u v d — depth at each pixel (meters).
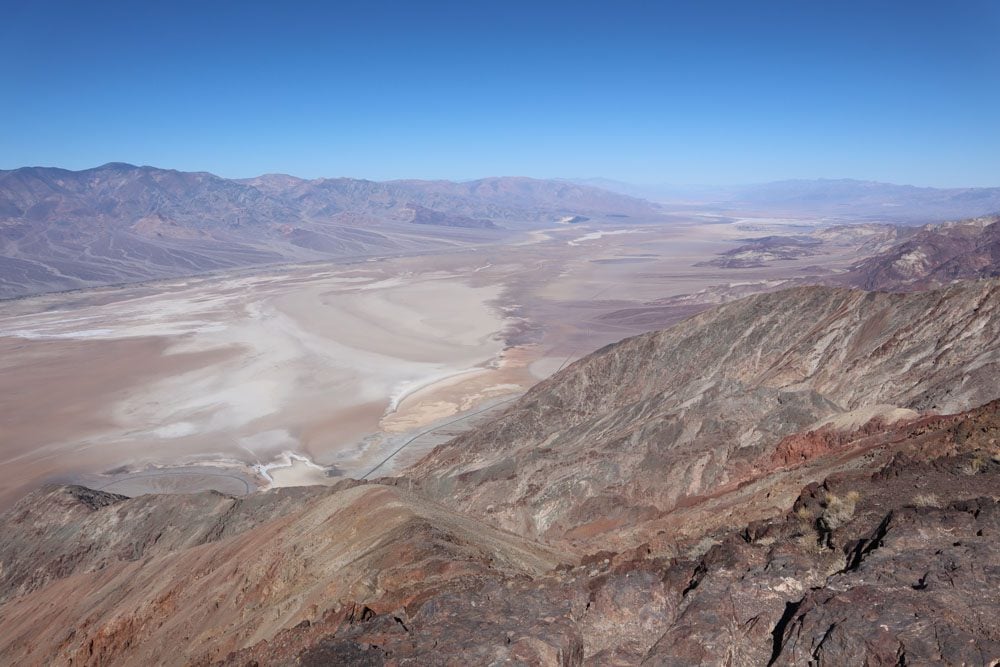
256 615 24.83
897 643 9.85
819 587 12.68
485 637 12.97
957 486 15.89
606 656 12.30
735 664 11.08
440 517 26.47
